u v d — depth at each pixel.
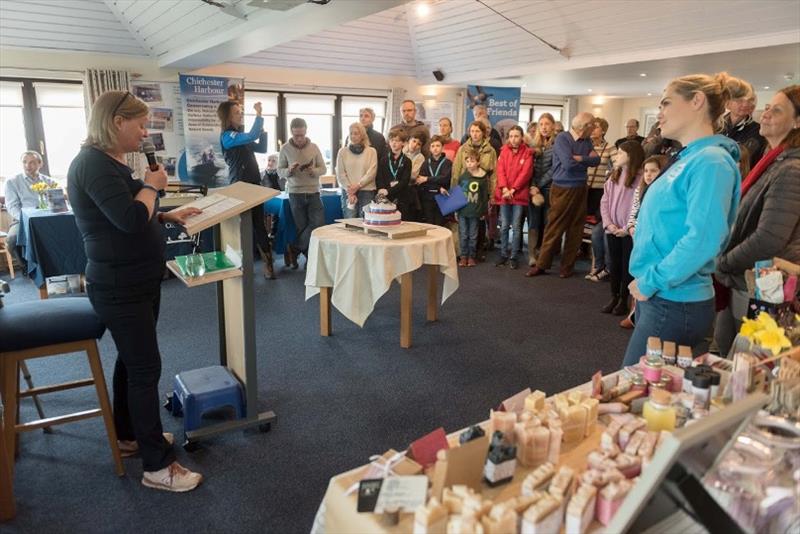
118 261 1.81
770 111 2.04
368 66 7.88
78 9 5.48
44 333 1.89
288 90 7.50
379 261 3.04
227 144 4.73
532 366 3.19
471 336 3.64
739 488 0.90
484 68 7.36
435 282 3.87
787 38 4.48
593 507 0.94
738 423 0.80
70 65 5.88
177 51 5.61
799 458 1.08
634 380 1.43
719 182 1.43
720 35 4.85
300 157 5.08
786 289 1.71
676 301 1.59
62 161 6.14
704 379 1.28
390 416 2.60
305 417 2.57
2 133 5.78
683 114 1.56
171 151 6.61
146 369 1.94
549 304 4.34
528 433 1.11
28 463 2.19
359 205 5.13
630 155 3.90
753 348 1.47
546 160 5.35
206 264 2.28
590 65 6.06
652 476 0.70
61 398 2.75
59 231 4.24
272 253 5.57
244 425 2.40
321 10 3.51
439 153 5.39
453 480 0.98
